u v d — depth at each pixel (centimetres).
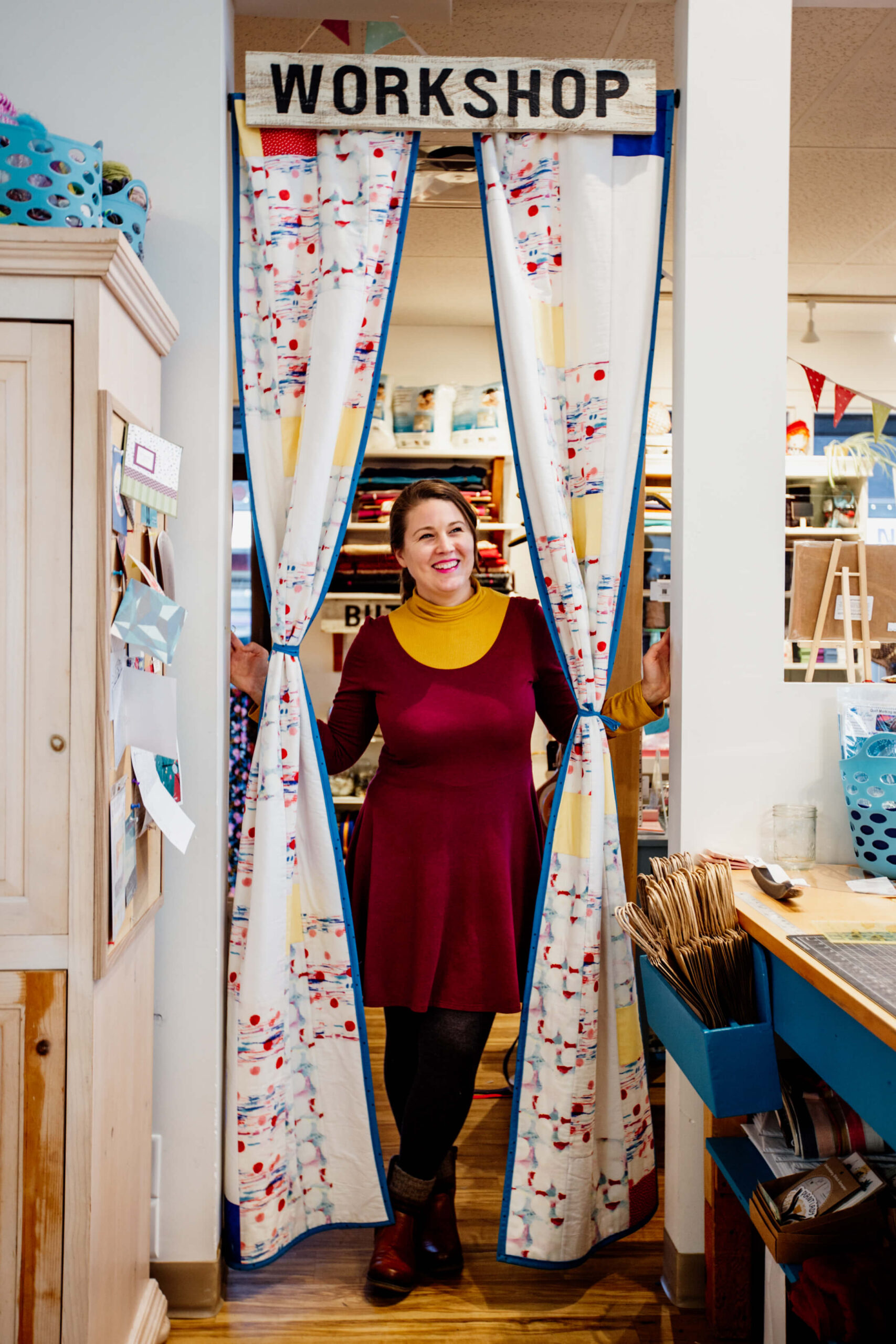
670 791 192
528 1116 184
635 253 186
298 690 184
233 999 182
